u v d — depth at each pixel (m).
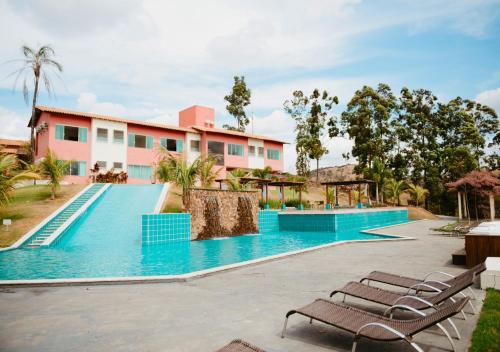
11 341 4.45
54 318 5.38
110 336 4.61
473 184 24.95
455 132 56.31
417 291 5.88
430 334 4.56
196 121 42.75
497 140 56.00
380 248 13.03
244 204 21.70
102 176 29.33
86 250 14.56
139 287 7.47
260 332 4.72
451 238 16.33
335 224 22.50
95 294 6.88
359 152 52.44
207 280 8.09
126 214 20.89
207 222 19.12
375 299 5.07
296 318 5.30
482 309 5.39
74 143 30.88
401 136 54.94
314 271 8.95
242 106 62.38
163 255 13.30
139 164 34.62
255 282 7.81
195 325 5.02
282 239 18.95
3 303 6.25
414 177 54.56
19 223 17.58
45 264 11.39
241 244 16.78
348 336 4.57
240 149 42.66
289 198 38.31
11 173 19.11
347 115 54.62
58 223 18.16
